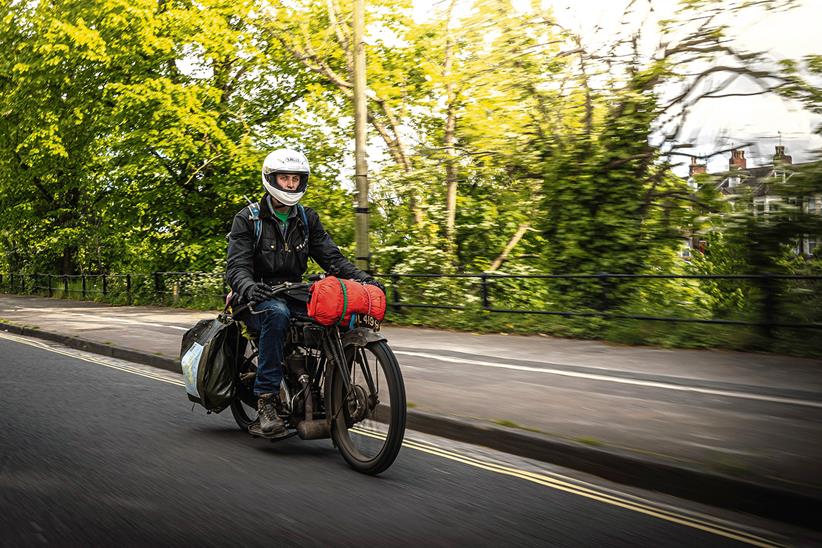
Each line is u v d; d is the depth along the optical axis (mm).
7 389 8023
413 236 16156
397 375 4523
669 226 12492
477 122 14367
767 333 9570
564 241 13016
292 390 5129
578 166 12867
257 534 3600
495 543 3504
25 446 5410
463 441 5609
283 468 4832
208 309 20234
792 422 5570
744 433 5207
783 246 10484
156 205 24828
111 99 24297
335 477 4613
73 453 5211
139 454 5188
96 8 22297
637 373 7930
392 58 17766
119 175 24062
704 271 11820
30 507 4000
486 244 16641
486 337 11609
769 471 4211
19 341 13461
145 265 26156
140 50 23000
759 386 7113
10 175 27891
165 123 22469
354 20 12562
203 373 5648
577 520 3838
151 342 11711
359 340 4695
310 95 19516
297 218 5277
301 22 17578
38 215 31391
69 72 24156
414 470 4805
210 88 22812
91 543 3479
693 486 4207
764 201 10570
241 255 5109
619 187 12570
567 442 4902
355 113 12727
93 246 29969
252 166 22469
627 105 12516
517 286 14172
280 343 5043
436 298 14234
